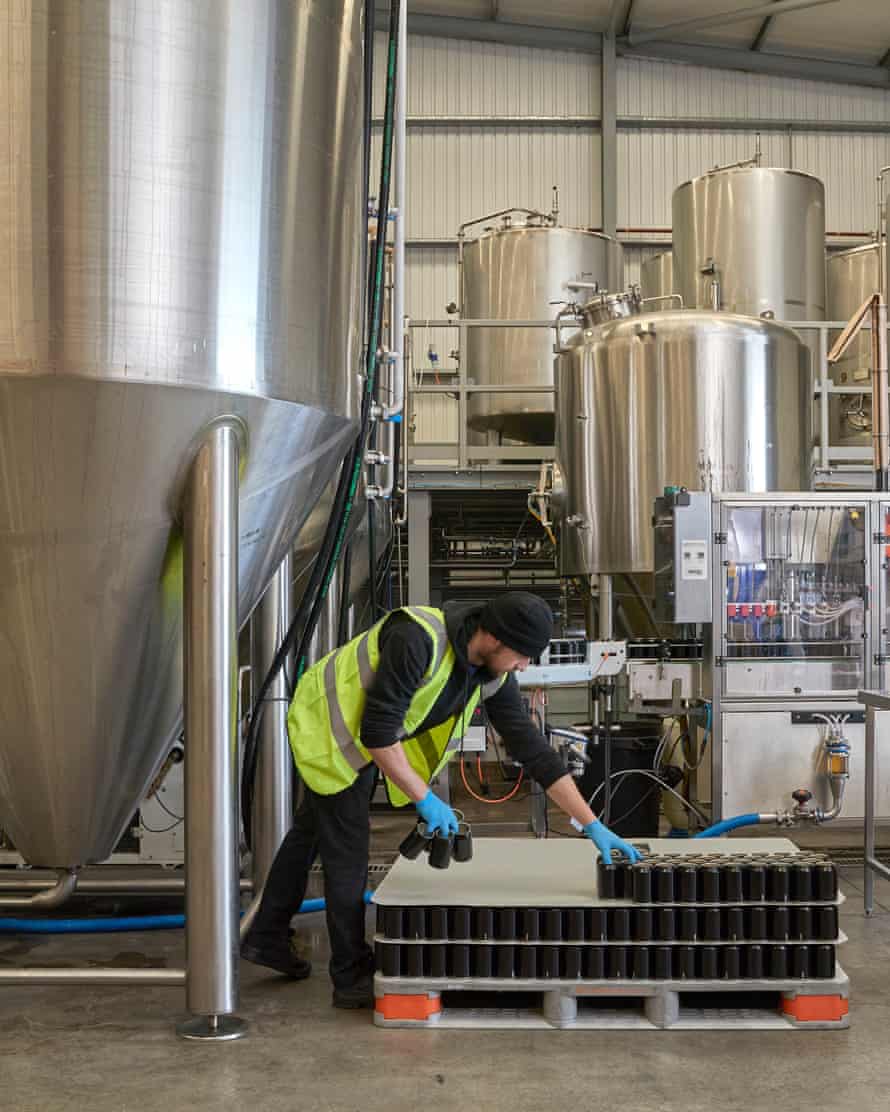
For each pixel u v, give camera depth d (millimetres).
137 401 2445
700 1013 2842
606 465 5516
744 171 7500
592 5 9688
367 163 3240
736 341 5367
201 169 2484
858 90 10367
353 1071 2523
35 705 2832
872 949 3520
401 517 5945
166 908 4066
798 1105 2344
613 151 9961
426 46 10047
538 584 8977
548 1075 2494
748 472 5359
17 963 3375
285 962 3111
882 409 5262
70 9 2361
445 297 10102
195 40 2469
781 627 4754
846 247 10250
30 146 2357
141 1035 2760
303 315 2725
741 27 9898
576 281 7461
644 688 4730
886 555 4758
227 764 2684
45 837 3172
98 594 2688
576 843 3551
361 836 2934
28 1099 2389
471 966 2811
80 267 2373
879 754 4613
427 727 2869
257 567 3086
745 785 4602
